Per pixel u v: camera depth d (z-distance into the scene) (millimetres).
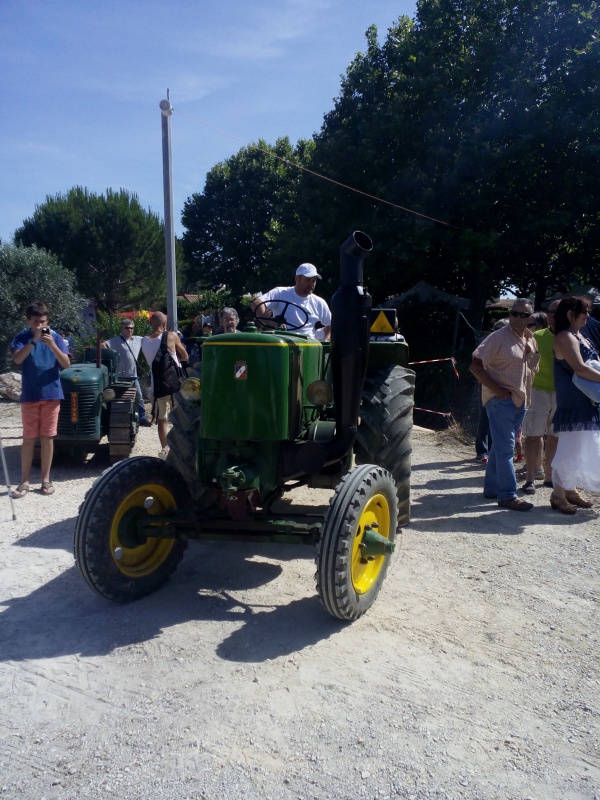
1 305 15977
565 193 15820
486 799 2326
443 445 8953
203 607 3775
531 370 5828
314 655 3246
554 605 3871
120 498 3582
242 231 35219
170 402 7273
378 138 16781
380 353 5305
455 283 19609
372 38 19141
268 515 3791
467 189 15391
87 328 16594
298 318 5578
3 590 4012
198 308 37531
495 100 15867
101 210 32594
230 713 2789
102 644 3355
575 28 15297
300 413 3875
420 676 3088
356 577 3570
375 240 16406
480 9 16375
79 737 2658
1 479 6730
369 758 2523
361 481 3457
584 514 5641
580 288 17859
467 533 5125
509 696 2949
